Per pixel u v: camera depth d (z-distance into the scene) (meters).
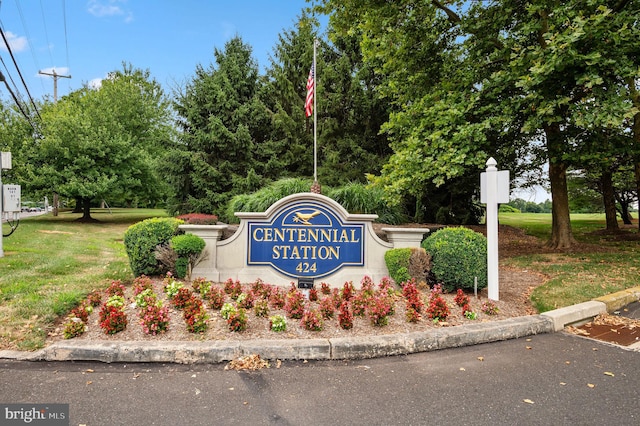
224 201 15.74
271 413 2.60
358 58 15.89
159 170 16.56
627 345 4.01
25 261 7.62
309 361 3.50
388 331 4.04
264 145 16.53
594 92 7.24
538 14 8.83
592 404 2.75
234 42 17.58
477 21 9.62
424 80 11.02
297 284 5.98
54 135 19.09
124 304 4.51
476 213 16.41
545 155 10.74
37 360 3.38
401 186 8.72
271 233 6.09
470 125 8.25
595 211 21.03
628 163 12.84
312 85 9.46
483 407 2.70
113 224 20.02
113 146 20.25
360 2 9.80
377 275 6.13
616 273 6.92
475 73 9.95
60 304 4.64
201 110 16.62
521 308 5.20
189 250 5.65
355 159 15.62
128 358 3.39
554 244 10.44
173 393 2.86
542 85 7.94
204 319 3.96
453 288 5.72
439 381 3.11
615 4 8.33
